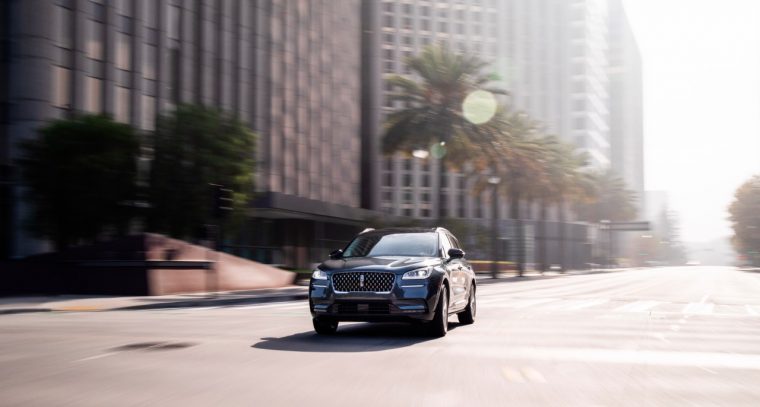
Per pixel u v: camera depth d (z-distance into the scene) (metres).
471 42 114.19
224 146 29.89
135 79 37.81
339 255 13.01
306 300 25.17
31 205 28.48
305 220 56.81
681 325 15.06
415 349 10.42
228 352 9.82
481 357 9.62
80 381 7.46
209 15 44.84
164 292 25.33
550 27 120.44
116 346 10.45
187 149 29.56
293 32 56.97
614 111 170.50
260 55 51.31
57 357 9.24
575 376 8.16
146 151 29.38
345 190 68.25
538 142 54.91
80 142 27.33
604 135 148.00
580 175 69.88
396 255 12.70
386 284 11.58
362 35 83.44
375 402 6.53
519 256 62.53
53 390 6.94
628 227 99.00
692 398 6.94
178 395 6.73
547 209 112.88
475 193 58.59
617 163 169.88
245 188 30.97
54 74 33.00
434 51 44.62
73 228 28.11
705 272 93.31
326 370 8.31
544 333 12.98
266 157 51.91
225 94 46.56
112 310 19.17
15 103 32.25
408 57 45.19
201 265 27.61
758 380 8.04
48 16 32.78
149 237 25.58
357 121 72.06
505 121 46.16
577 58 125.25
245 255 48.03
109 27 36.22
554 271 93.12
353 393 6.93
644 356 9.95
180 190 28.86
